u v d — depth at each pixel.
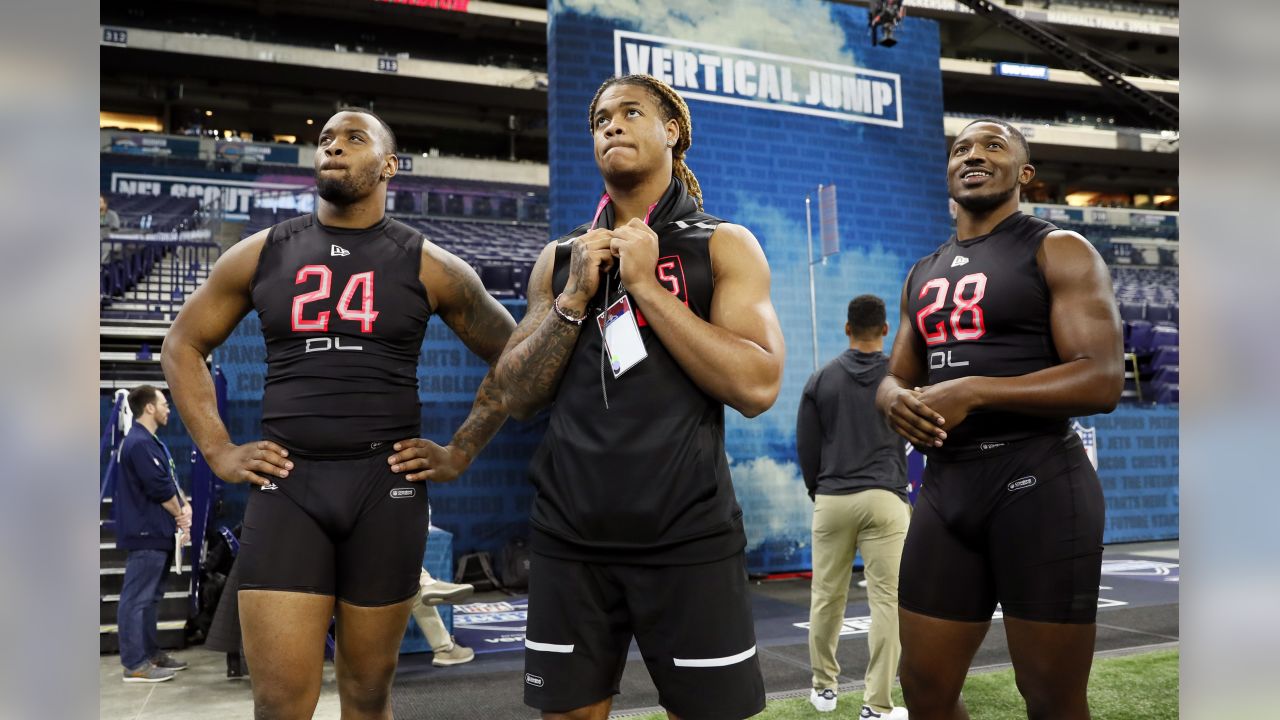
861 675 3.63
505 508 7.20
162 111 22.95
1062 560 1.63
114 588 4.76
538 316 1.57
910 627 1.82
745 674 1.35
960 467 1.76
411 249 1.93
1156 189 29.45
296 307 1.82
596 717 1.41
